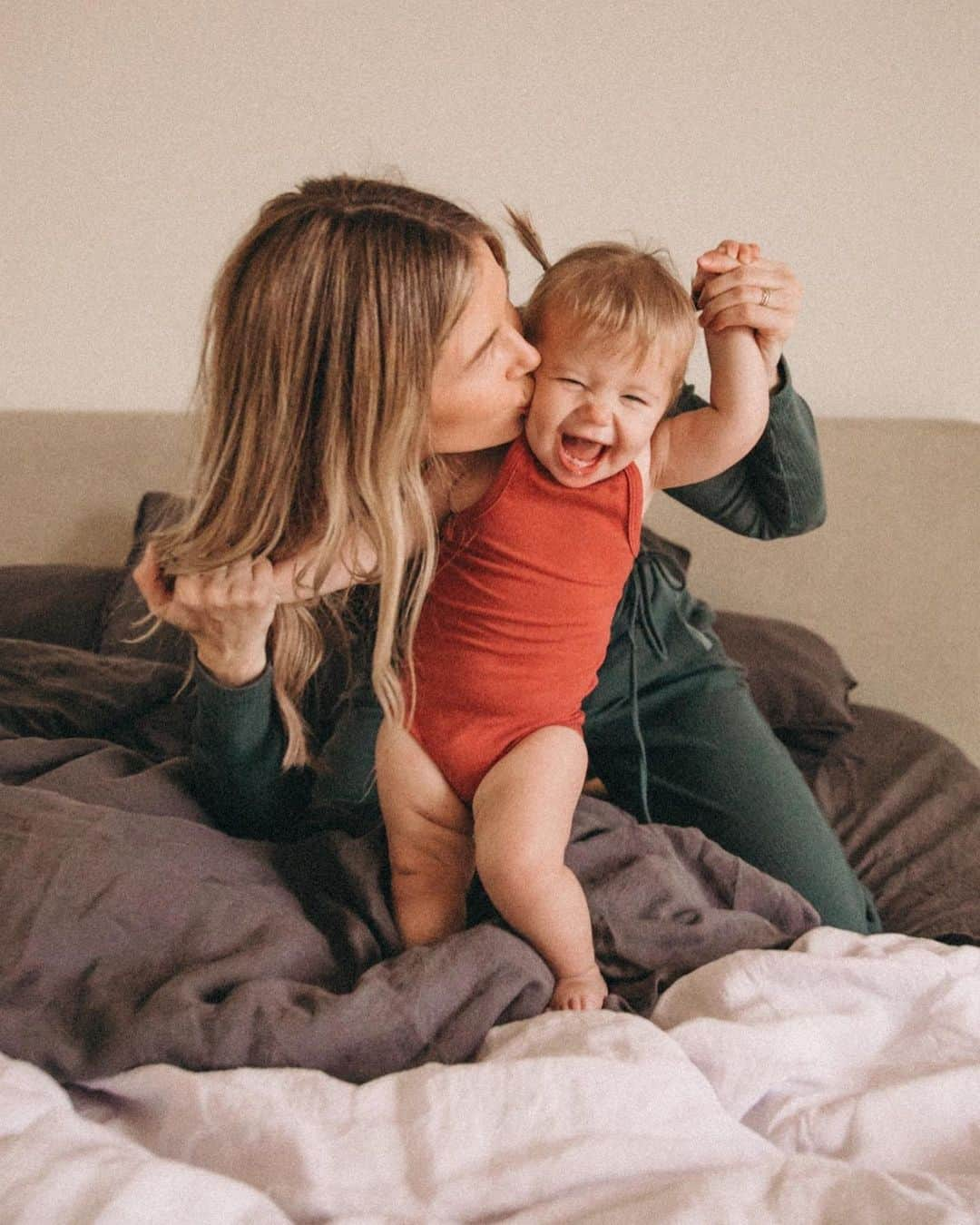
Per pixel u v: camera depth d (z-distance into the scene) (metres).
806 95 1.71
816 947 0.85
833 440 1.75
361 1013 0.73
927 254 1.77
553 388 0.81
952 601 1.70
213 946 0.79
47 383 1.93
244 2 1.72
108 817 0.86
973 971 0.81
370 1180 0.61
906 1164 0.68
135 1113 0.69
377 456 0.77
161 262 1.86
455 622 0.91
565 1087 0.65
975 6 1.65
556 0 1.70
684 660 1.16
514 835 0.84
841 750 1.44
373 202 0.77
